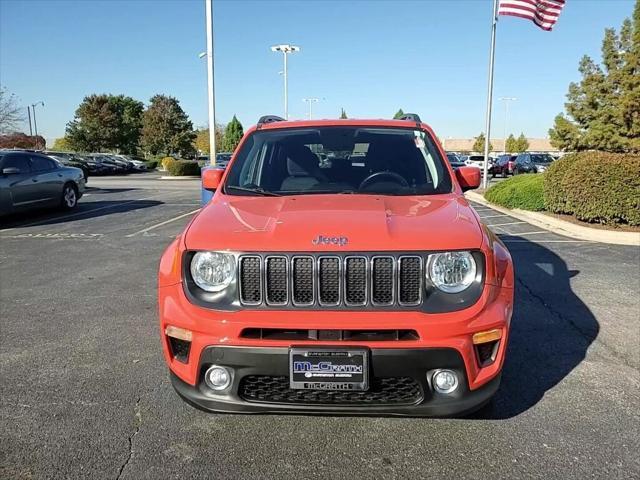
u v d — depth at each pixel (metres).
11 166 12.21
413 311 2.69
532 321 5.17
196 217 3.27
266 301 2.73
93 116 75.62
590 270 7.31
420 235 2.77
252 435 3.14
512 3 16.19
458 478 2.74
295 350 2.64
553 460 2.88
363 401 2.74
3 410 3.44
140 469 2.81
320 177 3.84
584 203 10.90
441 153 4.09
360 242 2.71
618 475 2.73
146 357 4.31
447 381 2.72
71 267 7.60
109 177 40.09
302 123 4.45
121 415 3.37
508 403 3.52
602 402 3.53
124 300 5.93
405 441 3.08
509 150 97.19
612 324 5.08
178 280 2.90
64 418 3.33
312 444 3.05
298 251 2.71
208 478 2.74
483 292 2.77
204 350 2.74
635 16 20.91
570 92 23.12
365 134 4.22
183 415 3.37
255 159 4.05
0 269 7.49
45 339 4.72
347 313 2.68
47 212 14.08
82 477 2.74
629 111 20.33
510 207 14.99
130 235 10.33
